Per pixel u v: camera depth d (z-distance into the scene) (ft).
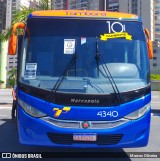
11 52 22.52
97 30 22.44
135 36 22.68
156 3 324.60
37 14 22.80
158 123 45.11
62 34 22.25
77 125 20.07
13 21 79.92
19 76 21.61
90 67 21.62
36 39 22.17
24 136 20.77
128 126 20.27
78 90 20.56
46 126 20.11
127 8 270.67
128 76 21.53
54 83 20.85
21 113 20.92
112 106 20.20
